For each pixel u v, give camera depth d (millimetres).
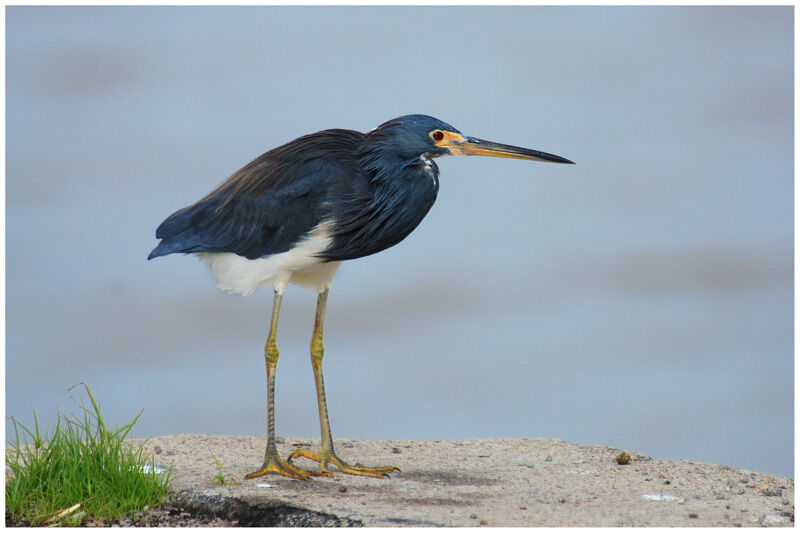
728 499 11609
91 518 11062
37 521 10883
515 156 13406
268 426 12625
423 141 13109
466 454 13953
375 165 13047
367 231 12938
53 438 12070
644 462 13555
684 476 12711
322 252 12914
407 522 10336
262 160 13281
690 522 10516
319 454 12906
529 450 14172
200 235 13086
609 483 12320
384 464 13344
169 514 11250
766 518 10766
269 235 12820
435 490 11820
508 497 11531
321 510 10742
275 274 13000
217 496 11383
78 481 11500
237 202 12953
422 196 13195
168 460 13273
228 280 13258
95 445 11891
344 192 12844
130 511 11211
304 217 12766
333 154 13164
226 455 13672
